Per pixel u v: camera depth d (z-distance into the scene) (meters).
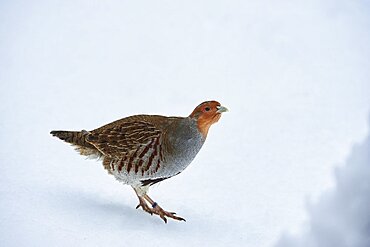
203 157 11.48
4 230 7.90
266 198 9.75
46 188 9.40
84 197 9.27
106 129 8.98
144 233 8.29
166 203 9.42
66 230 8.10
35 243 7.68
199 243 8.16
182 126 8.69
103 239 7.99
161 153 8.66
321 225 9.02
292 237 8.54
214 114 8.66
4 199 8.80
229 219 8.98
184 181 10.29
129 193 9.71
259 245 8.23
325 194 9.77
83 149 9.22
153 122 8.83
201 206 9.39
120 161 8.79
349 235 9.02
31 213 8.45
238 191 9.98
